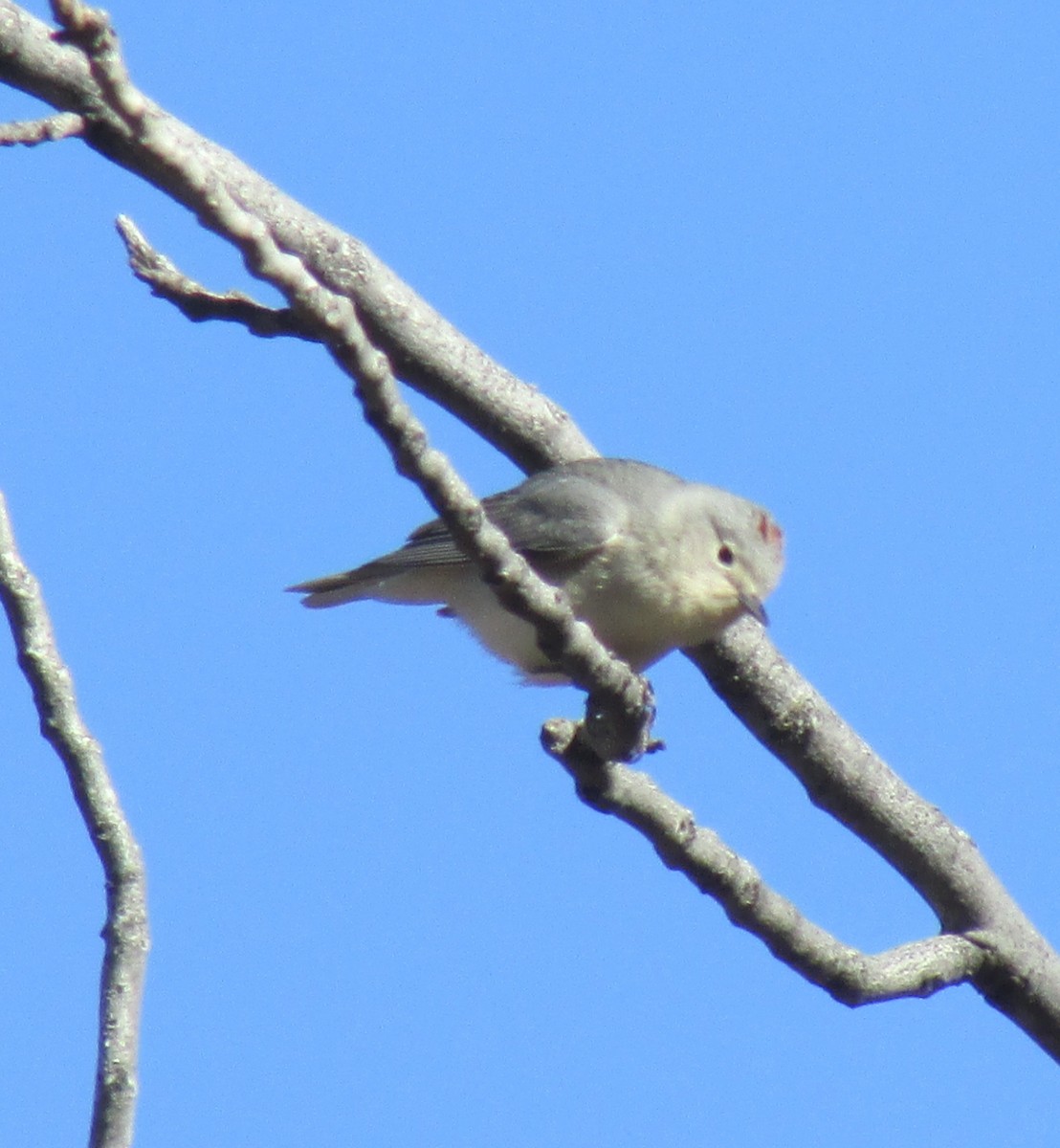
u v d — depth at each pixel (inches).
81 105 439.5
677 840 426.9
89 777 353.4
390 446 368.2
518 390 576.7
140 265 390.6
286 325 385.4
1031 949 516.4
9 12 444.5
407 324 548.1
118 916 347.9
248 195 522.6
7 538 362.0
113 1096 335.3
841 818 536.7
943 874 523.2
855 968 458.6
